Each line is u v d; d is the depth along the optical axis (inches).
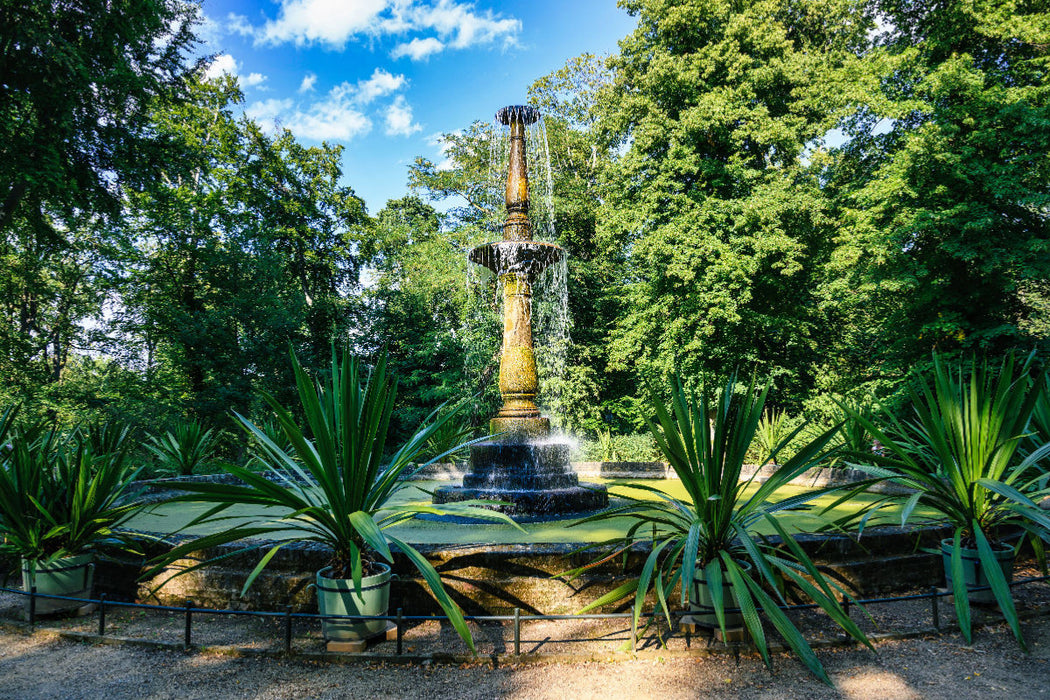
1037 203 456.4
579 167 964.6
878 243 522.6
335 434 139.8
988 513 149.4
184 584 157.8
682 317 650.2
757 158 701.9
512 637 134.9
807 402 627.2
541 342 808.3
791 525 202.7
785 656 123.4
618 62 746.8
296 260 1002.1
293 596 147.5
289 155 1011.9
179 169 666.2
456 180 982.4
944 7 602.5
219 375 690.2
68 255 761.6
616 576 147.9
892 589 161.5
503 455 268.4
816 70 675.4
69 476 164.9
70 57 487.5
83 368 916.0
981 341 499.8
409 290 888.9
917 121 603.8
